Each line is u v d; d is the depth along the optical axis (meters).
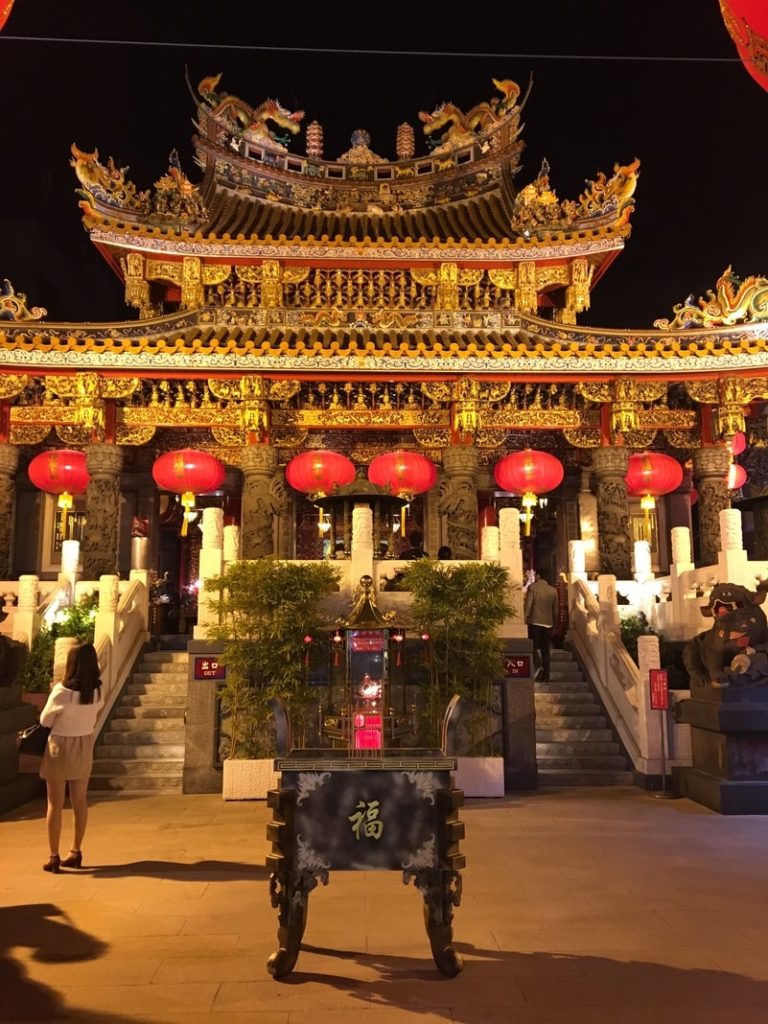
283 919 4.96
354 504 13.77
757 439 20.94
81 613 15.27
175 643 17.47
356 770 5.12
